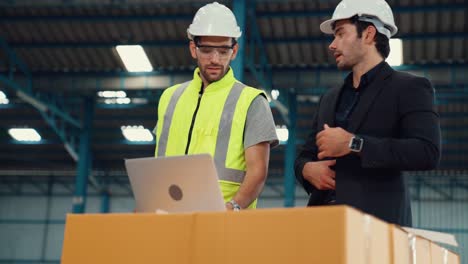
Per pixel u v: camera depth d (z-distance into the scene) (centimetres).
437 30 1368
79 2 1359
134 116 1883
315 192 304
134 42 1484
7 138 2005
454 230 2103
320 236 179
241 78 1155
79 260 209
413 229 221
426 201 2141
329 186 290
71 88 1616
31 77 1619
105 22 1437
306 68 1529
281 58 1503
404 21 1352
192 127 325
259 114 320
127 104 1808
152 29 1451
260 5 1348
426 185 2150
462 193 2120
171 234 200
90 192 2323
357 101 300
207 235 195
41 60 1577
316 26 1395
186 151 322
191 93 335
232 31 321
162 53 1520
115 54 1539
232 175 315
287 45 1459
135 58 1523
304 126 1844
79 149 1825
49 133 1969
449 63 1459
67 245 211
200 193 244
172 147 327
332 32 322
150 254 201
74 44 1509
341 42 304
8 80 1502
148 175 256
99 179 2312
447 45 1409
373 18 302
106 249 207
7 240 2339
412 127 278
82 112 1816
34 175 2367
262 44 1455
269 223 187
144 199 262
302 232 182
